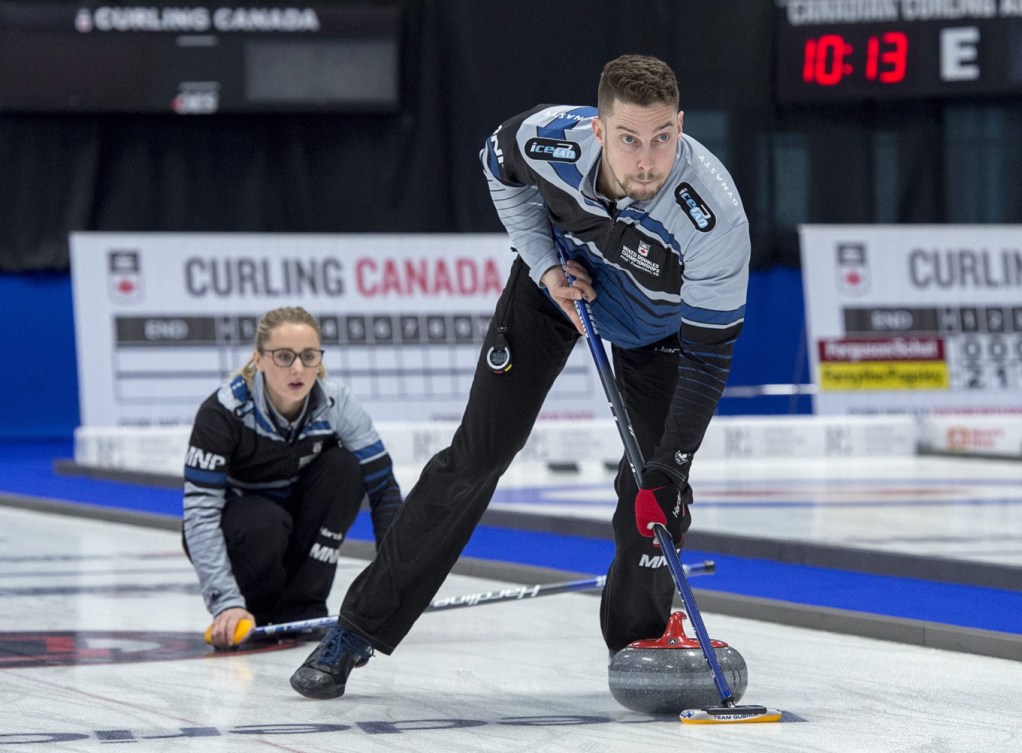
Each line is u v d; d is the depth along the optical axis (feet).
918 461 76.84
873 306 80.84
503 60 91.50
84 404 69.72
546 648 28.32
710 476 67.92
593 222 21.79
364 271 73.87
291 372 27.25
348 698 23.26
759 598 32.42
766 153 92.53
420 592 23.49
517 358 23.09
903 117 93.30
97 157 88.94
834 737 20.08
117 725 20.94
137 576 38.34
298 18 88.22
